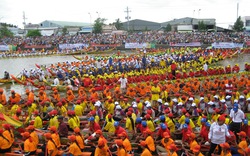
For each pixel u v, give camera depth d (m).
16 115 15.03
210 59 46.44
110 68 37.34
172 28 117.62
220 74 33.91
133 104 16.70
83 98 18.45
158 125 14.32
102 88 26.09
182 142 12.55
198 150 10.05
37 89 29.50
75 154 11.12
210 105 16.47
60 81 31.36
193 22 110.12
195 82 24.50
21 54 66.38
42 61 57.69
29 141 11.43
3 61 58.16
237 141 13.08
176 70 35.47
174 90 23.80
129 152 11.69
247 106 17.48
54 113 14.15
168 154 10.57
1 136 11.50
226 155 10.39
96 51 72.69
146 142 10.64
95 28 108.25
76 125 13.86
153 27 136.88
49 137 11.00
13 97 19.42
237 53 57.09
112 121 14.30
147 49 69.19
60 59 61.16
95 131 12.83
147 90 23.06
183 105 16.91
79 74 33.47
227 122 14.12
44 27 138.12
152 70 35.56
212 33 86.94
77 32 115.56
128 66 39.19
